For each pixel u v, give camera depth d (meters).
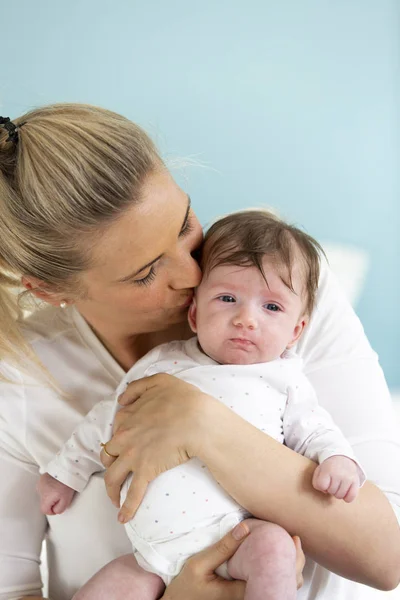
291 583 1.06
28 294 1.38
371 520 1.13
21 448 1.39
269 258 1.29
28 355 1.37
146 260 1.18
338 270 3.28
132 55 3.09
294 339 1.33
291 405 1.26
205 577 1.12
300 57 3.15
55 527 1.38
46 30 3.04
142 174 1.16
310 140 3.20
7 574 1.37
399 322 3.35
